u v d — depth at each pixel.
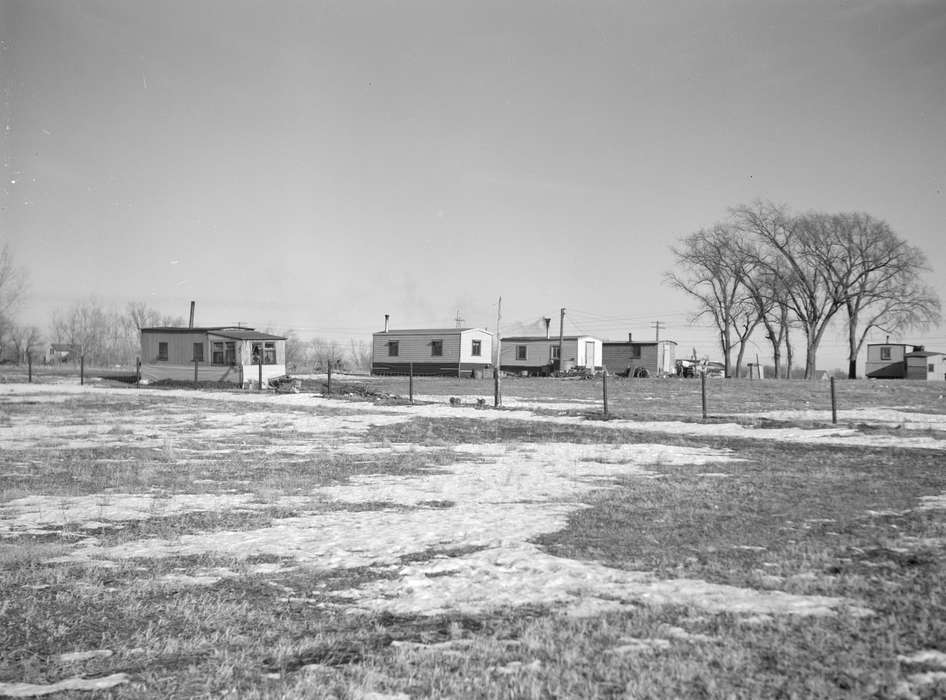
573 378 54.78
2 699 4.51
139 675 4.88
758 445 18.44
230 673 4.88
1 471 14.34
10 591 6.71
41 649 5.37
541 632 5.44
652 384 47.94
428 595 6.54
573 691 4.43
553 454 17.36
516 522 9.73
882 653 4.89
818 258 64.19
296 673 4.87
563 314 62.44
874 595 6.20
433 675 4.73
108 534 9.15
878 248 63.12
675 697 4.30
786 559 7.50
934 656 4.82
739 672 4.62
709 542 8.41
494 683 4.57
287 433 21.38
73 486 12.76
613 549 8.15
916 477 13.20
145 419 24.98
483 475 14.24
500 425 23.20
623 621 5.66
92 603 6.37
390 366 60.78
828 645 5.05
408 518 10.07
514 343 64.06
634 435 20.62
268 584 6.95
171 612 6.14
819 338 65.94
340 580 7.05
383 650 5.23
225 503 11.29
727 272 71.38
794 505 10.68
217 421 24.53
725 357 72.62
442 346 58.69
